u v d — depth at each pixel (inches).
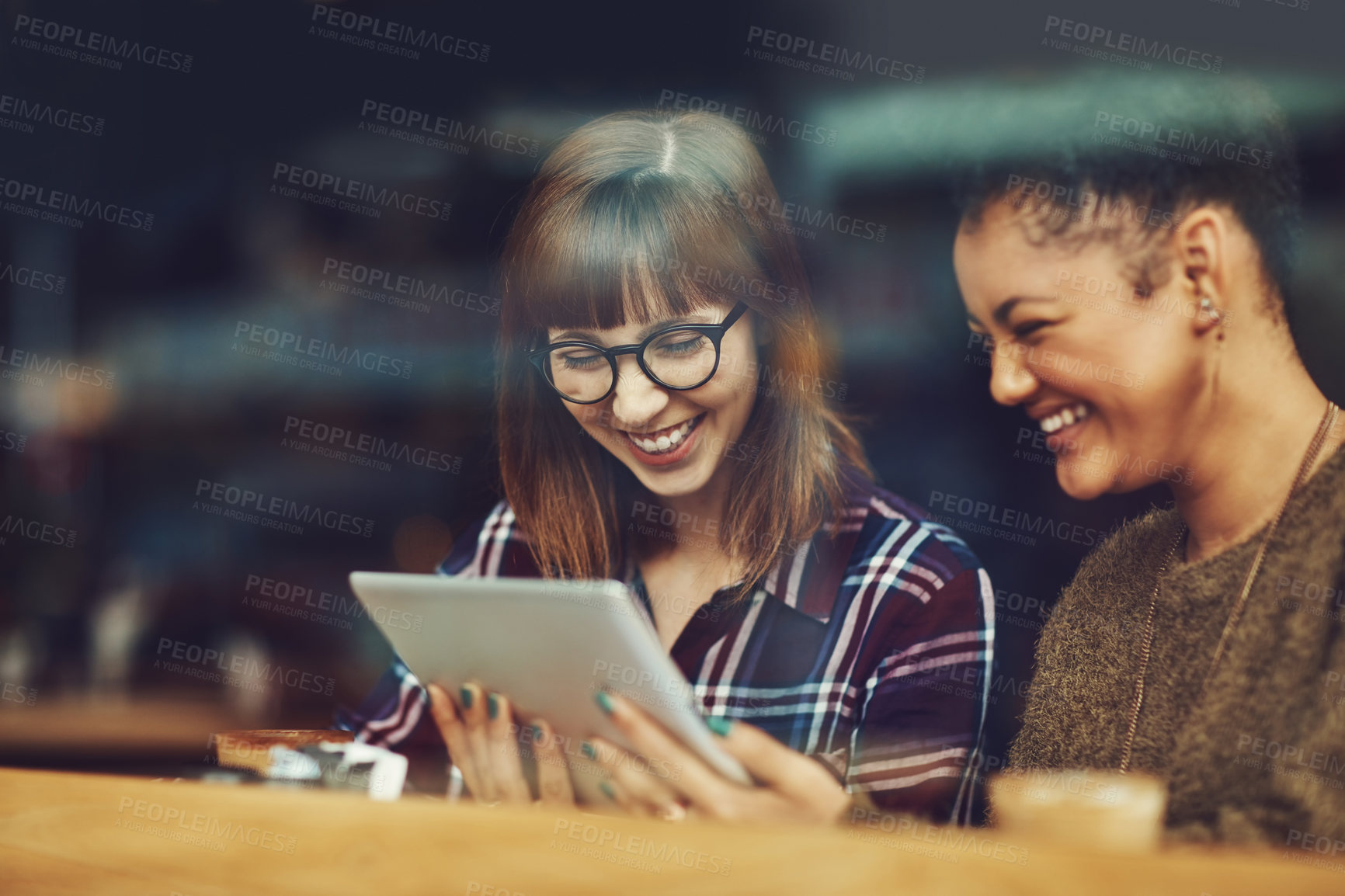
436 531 96.6
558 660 42.2
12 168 105.2
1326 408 55.4
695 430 58.9
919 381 68.7
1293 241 57.4
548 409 61.5
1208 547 56.8
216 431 105.5
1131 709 55.8
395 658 61.8
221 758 48.0
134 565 107.4
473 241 91.7
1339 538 51.7
